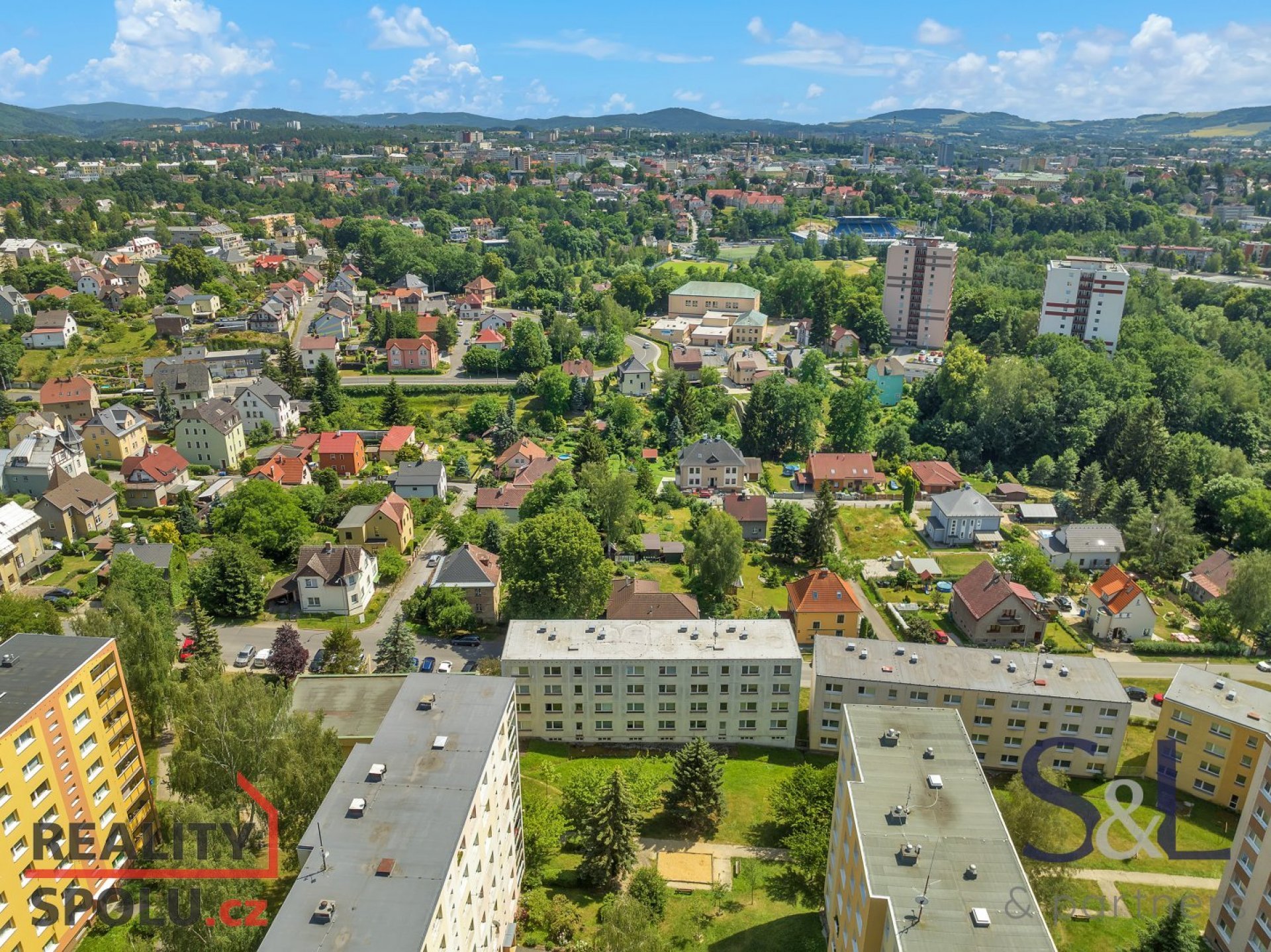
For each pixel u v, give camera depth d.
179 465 166.12
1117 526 153.50
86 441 170.00
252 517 137.12
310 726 71.25
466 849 55.66
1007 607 118.25
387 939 46.97
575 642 93.75
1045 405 191.38
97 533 144.00
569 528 111.81
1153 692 107.88
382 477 174.12
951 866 53.62
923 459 188.38
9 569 124.88
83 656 70.19
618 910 63.44
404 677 84.62
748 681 91.75
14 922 61.66
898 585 136.38
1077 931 69.81
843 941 60.28
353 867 51.84
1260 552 120.31
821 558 142.12
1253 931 64.62
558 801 83.88
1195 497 162.12
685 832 81.12
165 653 89.44
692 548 136.00
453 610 116.81
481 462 187.38
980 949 48.16
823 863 72.25
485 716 65.81
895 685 89.19
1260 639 118.38
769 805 84.56
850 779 63.88
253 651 111.00
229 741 71.31
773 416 193.38
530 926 69.69
